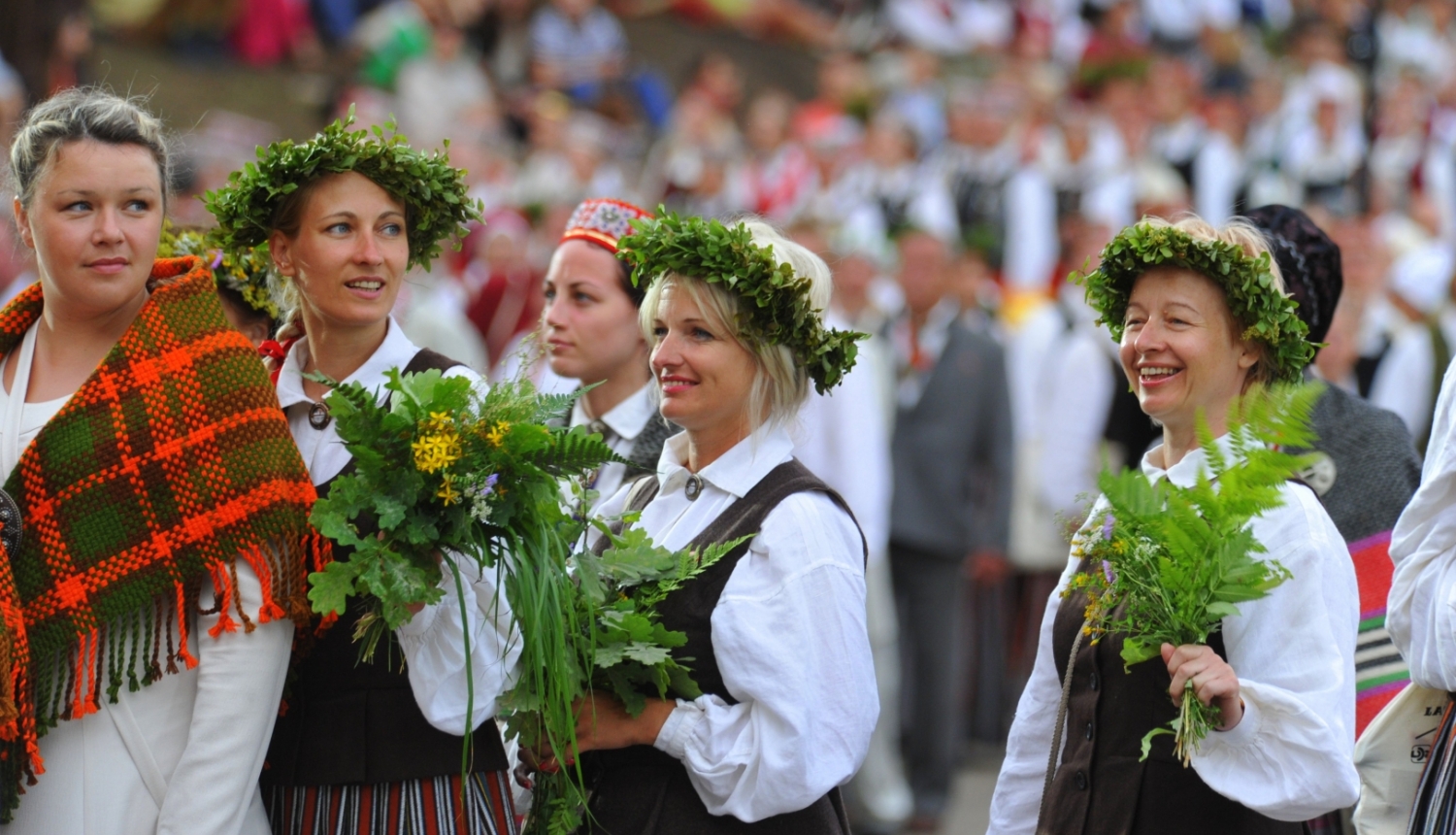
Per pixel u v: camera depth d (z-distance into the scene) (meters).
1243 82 38.31
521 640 8.16
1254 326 7.91
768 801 7.75
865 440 15.65
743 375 8.28
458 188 8.62
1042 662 8.66
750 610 7.89
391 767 7.98
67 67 27.11
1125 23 38.56
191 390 7.69
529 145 35.38
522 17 40.50
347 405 7.44
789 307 8.18
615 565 8.05
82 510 7.56
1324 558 7.58
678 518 8.43
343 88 33.50
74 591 7.52
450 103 34.84
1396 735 8.82
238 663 7.55
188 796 7.43
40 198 7.66
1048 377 19.84
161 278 8.18
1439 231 27.16
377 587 7.25
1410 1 41.19
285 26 35.16
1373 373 19.33
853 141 33.12
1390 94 32.59
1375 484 9.98
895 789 16.61
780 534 8.00
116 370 7.69
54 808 7.58
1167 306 8.07
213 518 7.58
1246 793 7.37
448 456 7.45
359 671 8.04
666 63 42.53
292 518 7.68
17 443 7.77
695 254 8.17
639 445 10.66
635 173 35.22
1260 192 29.55
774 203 32.22
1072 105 33.31
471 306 23.67
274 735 8.24
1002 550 17.91
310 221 8.28
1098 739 7.99
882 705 16.45
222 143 30.98
